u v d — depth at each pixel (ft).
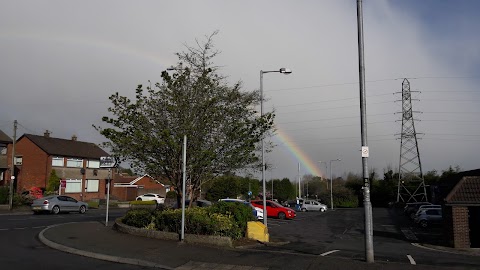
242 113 55.31
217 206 51.75
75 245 42.45
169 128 52.01
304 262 34.53
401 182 225.76
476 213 73.36
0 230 59.98
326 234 79.87
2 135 143.95
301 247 54.19
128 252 38.63
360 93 36.65
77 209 110.42
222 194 166.30
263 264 33.94
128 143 50.42
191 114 52.08
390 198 244.01
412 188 225.56
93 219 86.17
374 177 279.28
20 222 73.67
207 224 45.32
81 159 175.73
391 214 158.10
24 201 122.21
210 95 53.62
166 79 52.85
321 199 269.03
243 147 53.57
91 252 38.58
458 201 62.18
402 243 67.41
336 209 220.84
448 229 63.72
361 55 36.86
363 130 36.09
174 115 51.96
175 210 50.80
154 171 53.42
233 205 52.08
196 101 52.60
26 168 160.66
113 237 47.85
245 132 54.24
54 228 58.75
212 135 53.52
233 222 49.47
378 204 250.98
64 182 149.38
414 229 96.32
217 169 54.24
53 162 161.89
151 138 49.62
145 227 50.83
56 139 176.96
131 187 216.33
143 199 171.63
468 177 66.49
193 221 45.85
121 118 51.55
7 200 115.96
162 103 52.60
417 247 61.11
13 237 52.06
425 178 230.48
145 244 42.93
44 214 100.99
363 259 37.35
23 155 161.89
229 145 53.72
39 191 142.51
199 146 52.37
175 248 40.75
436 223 99.55
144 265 34.50
